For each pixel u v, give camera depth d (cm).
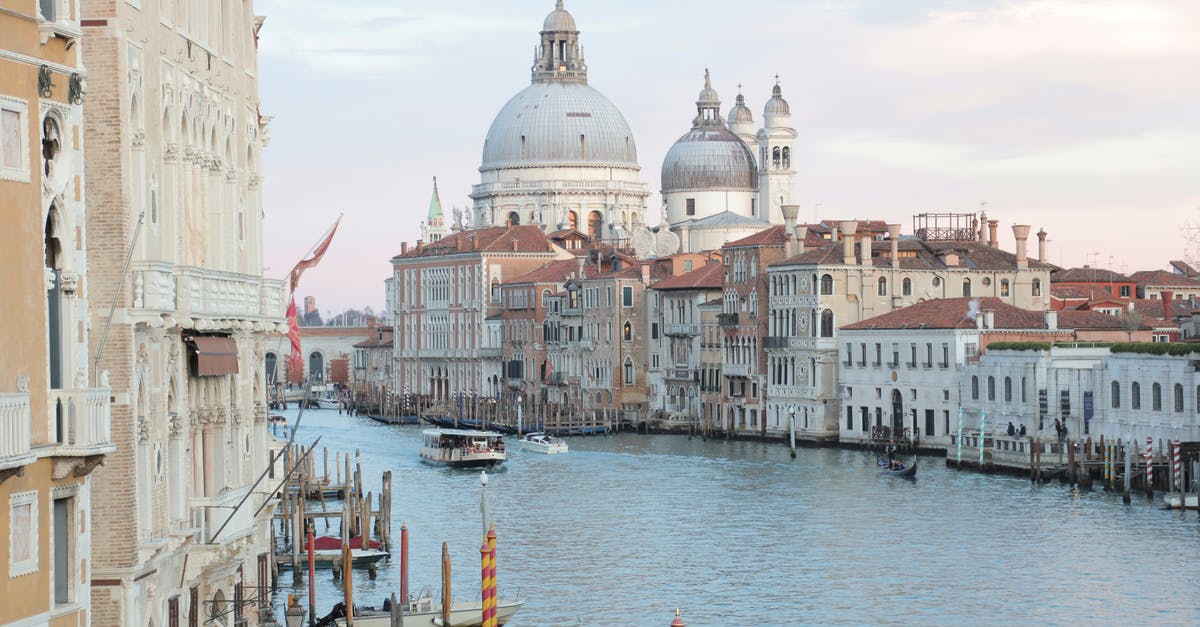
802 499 10475
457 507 10419
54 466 2931
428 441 13950
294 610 5797
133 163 3781
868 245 14975
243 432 4844
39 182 2886
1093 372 11212
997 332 13300
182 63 4191
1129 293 19188
